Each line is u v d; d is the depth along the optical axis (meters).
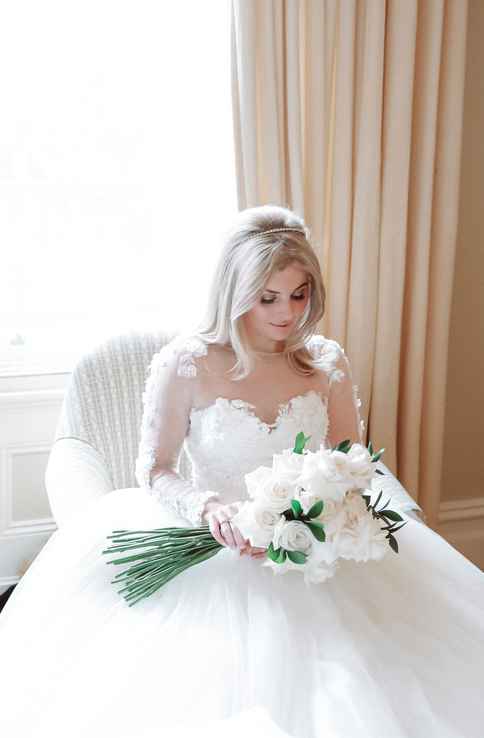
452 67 3.54
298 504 1.80
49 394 3.58
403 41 3.38
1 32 3.53
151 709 1.64
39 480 3.67
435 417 3.85
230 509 2.10
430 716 1.61
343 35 3.33
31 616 2.07
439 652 1.86
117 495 2.61
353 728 1.54
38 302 3.77
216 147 3.71
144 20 3.63
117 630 1.94
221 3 3.57
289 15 3.23
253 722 1.51
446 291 3.75
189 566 2.10
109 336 3.18
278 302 2.27
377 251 3.55
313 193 3.45
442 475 4.23
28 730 1.67
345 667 1.73
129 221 3.79
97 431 3.06
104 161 3.72
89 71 3.63
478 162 3.92
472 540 4.30
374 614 1.99
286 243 2.23
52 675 1.81
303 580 2.07
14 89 3.58
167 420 2.44
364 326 3.58
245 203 3.38
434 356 3.79
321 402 2.46
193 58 3.67
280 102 3.32
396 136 3.47
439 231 3.69
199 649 1.83
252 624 1.91
